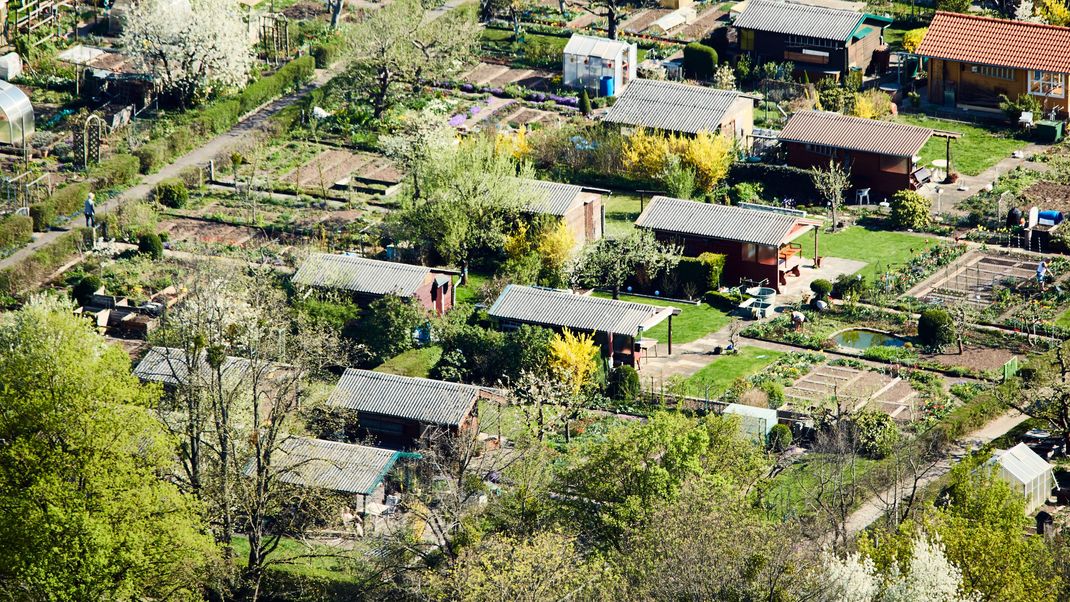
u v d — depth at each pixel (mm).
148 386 151500
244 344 171250
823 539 147125
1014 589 137625
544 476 150375
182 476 155000
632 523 142250
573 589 132750
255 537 145125
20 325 164250
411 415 172125
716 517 134750
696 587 129375
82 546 137500
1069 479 168625
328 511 156375
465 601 131875
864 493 160375
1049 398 172875
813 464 163375
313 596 147625
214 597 148250
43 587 137375
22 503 138500
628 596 131125
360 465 161750
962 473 150875
